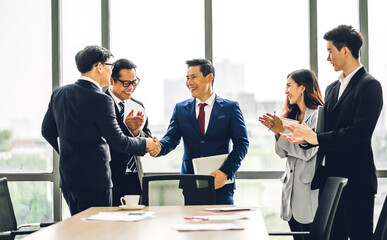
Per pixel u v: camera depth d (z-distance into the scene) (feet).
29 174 14.33
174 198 9.56
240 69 14.30
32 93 14.60
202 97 11.58
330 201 7.33
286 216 10.64
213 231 6.24
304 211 10.35
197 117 11.57
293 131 9.85
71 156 9.59
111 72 10.23
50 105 10.30
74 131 9.55
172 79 14.38
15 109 14.62
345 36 9.89
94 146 9.63
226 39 14.34
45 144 14.51
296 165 10.62
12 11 14.62
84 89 9.70
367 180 9.60
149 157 14.12
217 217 7.37
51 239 5.84
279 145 10.66
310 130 9.78
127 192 10.88
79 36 14.48
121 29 14.48
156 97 14.37
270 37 14.29
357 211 9.61
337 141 9.53
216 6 14.35
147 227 6.57
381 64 14.10
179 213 7.88
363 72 9.87
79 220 7.19
